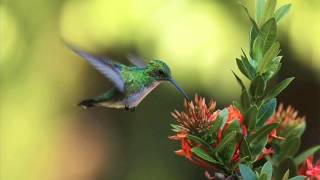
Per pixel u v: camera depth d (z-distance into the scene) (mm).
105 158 15195
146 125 14398
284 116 4723
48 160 14672
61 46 13195
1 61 12977
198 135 4066
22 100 13625
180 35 11148
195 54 11148
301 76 13141
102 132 15211
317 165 4266
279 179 4496
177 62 11172
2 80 13250
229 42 11133
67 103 14281
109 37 11461
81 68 13938
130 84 5441
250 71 4145
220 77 11188
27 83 13461
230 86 11195
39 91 13633
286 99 14539
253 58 4148
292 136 4621
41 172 14609
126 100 5461
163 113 13992
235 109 4133
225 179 4023
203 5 11188
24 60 13141
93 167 15180
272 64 4133
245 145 3955
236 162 4023
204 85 11227
